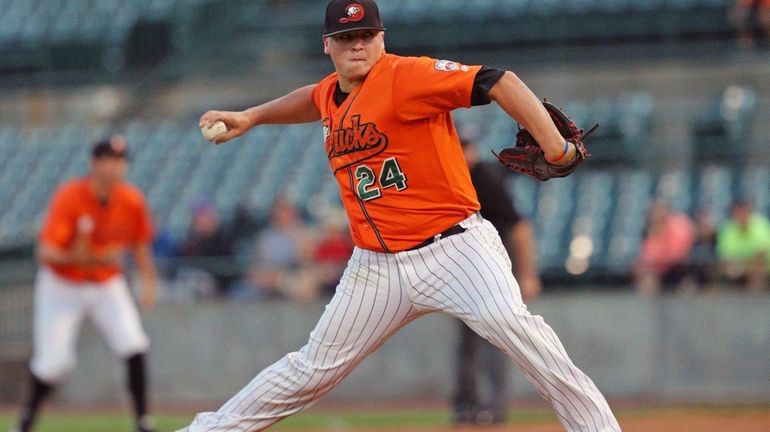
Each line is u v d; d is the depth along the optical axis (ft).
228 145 203.51
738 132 180.96
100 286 107.14
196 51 224.74
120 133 213.87
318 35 221.66
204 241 162.50
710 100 188.75
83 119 221.66
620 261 160.04
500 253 57.06
